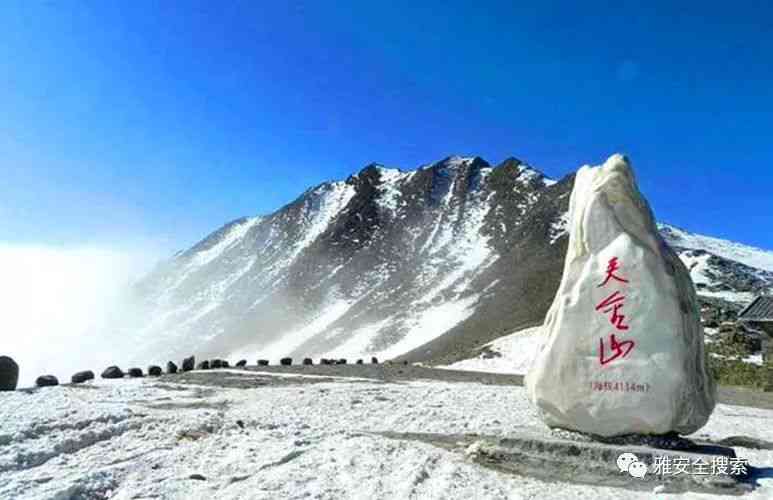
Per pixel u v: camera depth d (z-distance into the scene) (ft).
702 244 530.68
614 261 37.01
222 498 27.86
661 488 31.68
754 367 119.75
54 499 26.89
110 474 30.86
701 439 47.39
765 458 40.60
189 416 46.34
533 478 33.60
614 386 35.73
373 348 403.95
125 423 42.50
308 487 29.84
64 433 38.68
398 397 64.80
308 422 47.91
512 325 265.75
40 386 70.69
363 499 28.73
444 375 100.01
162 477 30.73
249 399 61.41
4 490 27.58
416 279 528.22
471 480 32.35
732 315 181.47
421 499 29.14
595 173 39.32
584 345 36.63
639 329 35.94
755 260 494.18
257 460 34.12
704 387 36.88
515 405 60.80
